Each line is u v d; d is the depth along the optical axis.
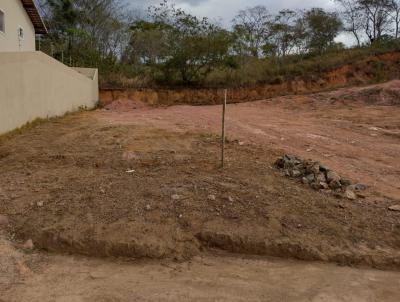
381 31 33.62
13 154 8.85
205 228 5.09
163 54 26.44
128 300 3.92
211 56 25.61
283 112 18.98
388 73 26.33
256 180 6.67
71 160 8.13
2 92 10.44
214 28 26.02
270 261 4.73
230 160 8.03
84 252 4.83
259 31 30.28
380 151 10.45
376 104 20.12
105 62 27.28
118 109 21.12
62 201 5.79
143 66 28.25
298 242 4.84
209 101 24.78
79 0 29.11
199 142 10.01
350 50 30.03
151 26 29.45
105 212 5.40
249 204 5.65
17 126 11.47
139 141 9.99
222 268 4.56
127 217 5.27
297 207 5.64
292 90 25.59
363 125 14.50
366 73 26.48
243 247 4.89
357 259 4.68
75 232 4.98
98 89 23.94
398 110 18.02
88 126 12.55
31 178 7.00
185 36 25.50
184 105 22.75
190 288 4.15
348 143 11.37
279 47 31.19
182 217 5.30
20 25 17.31
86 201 5.75
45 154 8.67
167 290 4.10
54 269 4.49
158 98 24.66
